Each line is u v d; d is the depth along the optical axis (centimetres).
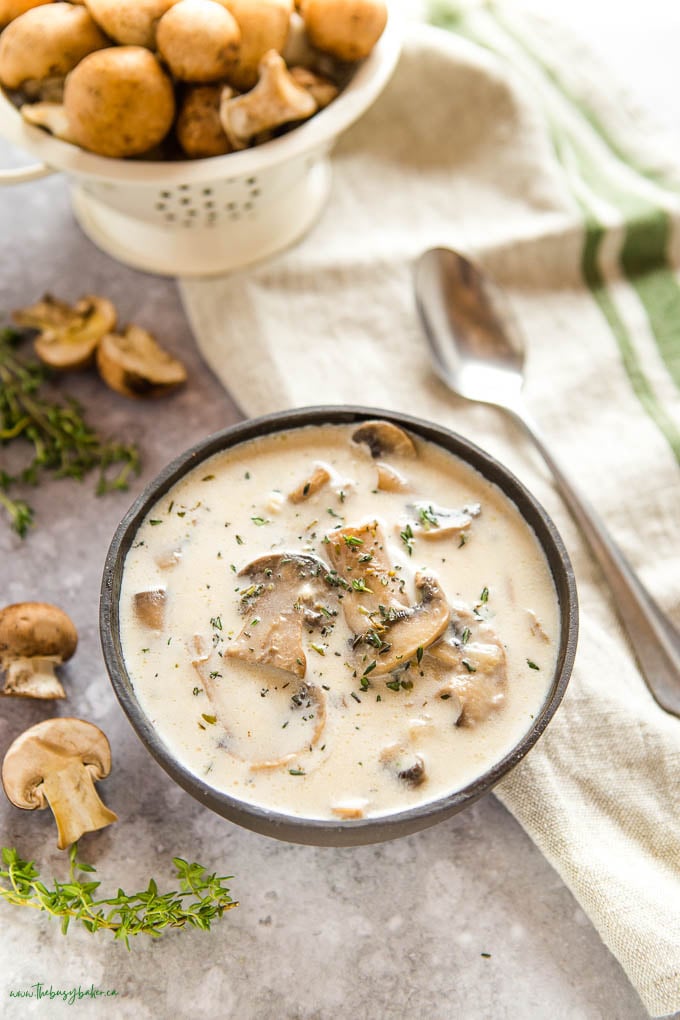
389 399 55
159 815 48
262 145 52
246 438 48
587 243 58
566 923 46
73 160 52
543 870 47
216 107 51
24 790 47
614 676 49
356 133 61
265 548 47
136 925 45
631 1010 45
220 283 57
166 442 55
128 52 50
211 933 46
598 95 61
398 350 57
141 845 48
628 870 46
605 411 56
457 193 60
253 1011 45
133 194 53
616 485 53
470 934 46
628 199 59
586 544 52
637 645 50
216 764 44
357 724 44
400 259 58
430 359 56
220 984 45
